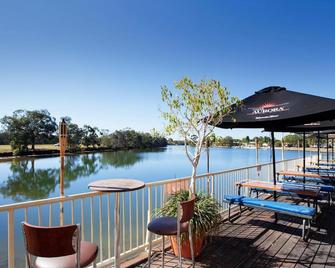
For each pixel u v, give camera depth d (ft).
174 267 9.86
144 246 11.41
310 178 24.93
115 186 7.68
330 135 40.78
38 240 4.97
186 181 13.67
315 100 11.50
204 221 10.47
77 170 82.89
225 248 11.46
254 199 14.71
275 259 10.45
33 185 69.26
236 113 13.35
